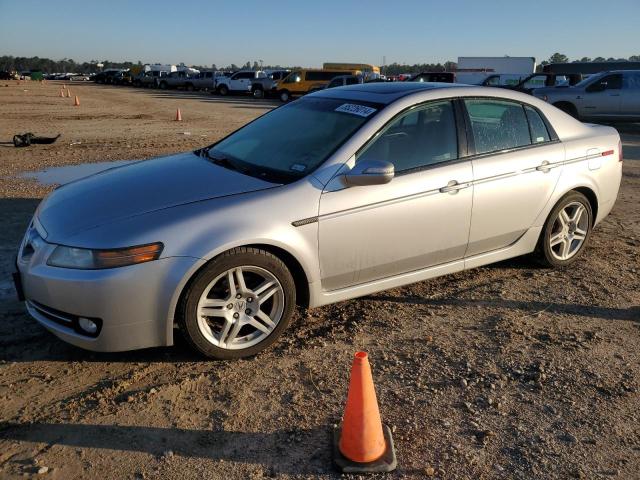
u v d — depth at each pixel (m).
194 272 3.19
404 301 4.37
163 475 2.53
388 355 3.57
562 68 41.03
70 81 78.56
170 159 4.38
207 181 3.64
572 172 4.78
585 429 2.88
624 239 6.01
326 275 3.66
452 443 2.76
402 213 3.82
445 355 3.56
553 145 4.70
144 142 12.75
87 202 3.49
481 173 4.18
